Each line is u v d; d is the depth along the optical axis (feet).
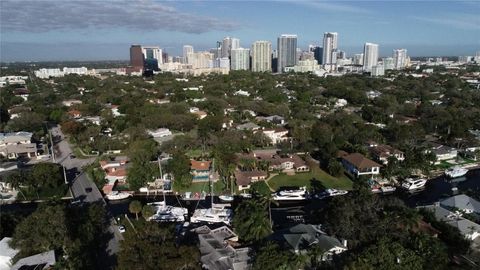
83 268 228.43
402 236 239.71
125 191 380.17
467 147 505.66
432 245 228.63
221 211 327.47
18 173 375.04
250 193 360.69
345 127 549.95
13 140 522.88
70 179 415.44
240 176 397.19
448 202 322.75
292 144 508.94
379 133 550.77
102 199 359.25
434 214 293.64
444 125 588.50
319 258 237.04
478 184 408.46
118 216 326.03
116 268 211.00
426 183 404.57
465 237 265.95
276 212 338.54
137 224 267.18
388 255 212.64
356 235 250.57
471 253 251.80
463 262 241.35
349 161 431.43
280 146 513.86
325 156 449.89
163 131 602.44
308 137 522.06
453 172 423.23
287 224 309.01
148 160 433.48
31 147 504.02
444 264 218.18
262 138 537.24
